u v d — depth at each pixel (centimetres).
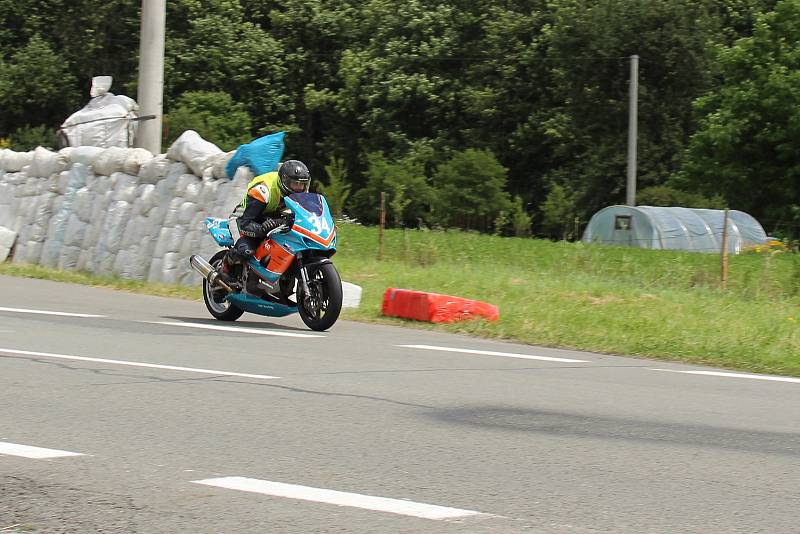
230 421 970
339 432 938
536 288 2250
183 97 7175
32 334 1486
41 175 2516
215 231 1777
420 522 685
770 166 6350
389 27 7588
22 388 1099
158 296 2097
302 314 1658
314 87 7794
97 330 1552
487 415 1030
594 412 1062
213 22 7406
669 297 2177
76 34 7469
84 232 2405
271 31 7869
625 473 823
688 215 4441
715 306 2042
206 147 2245
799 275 2472
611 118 6831
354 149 7794
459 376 1252
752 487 793
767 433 987
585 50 6831
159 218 2272
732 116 6278
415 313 1795
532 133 7238
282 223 1662
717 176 6366
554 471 824
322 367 1280
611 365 1402
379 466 826
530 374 1292
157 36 2667
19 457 831
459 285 2295
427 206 6444
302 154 7994
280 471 805
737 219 4472
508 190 7544
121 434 912
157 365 1257
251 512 703
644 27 6688
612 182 6712
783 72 6112
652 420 1032
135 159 2353
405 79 7294
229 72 7450
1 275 2352
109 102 2992
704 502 749
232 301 1733
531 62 7294
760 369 1430
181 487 759
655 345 1567
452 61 7544
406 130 7581
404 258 2991
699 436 965
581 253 2944
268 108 7594
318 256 1673
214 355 1348
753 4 7131
